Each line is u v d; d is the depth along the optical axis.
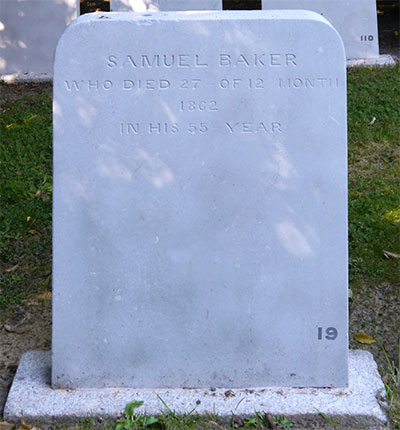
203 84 1.86
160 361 1.93
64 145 1.87
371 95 3.42
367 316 2.24
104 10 5.02
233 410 1.87
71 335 1.92
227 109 1.87
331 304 1.91
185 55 1.86
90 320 1.92
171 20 1.85
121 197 1.89
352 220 2.58
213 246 1.90
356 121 3.19
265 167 1.88
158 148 1.88
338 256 1.90
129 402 1.89
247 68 1.86
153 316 1.92
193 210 1.89
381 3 5.44
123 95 1.86
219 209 1.89
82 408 1.87
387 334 2.17
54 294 1.91
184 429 1.82
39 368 1.99
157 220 1.90
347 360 1.92
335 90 1.86
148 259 1.90
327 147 1.87
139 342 1.93
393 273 2.38
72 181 1.88
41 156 2.96
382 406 1.88
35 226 2.60
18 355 2.10
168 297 1.92
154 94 1.87
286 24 1.84
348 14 3.98
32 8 3.92
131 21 1.85
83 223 1.89
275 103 1.87
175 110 1.87
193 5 3.96
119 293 1.91
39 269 2.43
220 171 1.88
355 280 2.36
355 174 2.85
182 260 1.91
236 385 1.94
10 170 2.87
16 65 3.95
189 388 1.94
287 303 1.92
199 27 1.85
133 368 1.93
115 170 1.88
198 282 1.91
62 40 1.85
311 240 1.90
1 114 3.34
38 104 3.48
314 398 1.90
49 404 1.88
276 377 1.93
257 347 1.93
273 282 1.91
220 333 1.92
